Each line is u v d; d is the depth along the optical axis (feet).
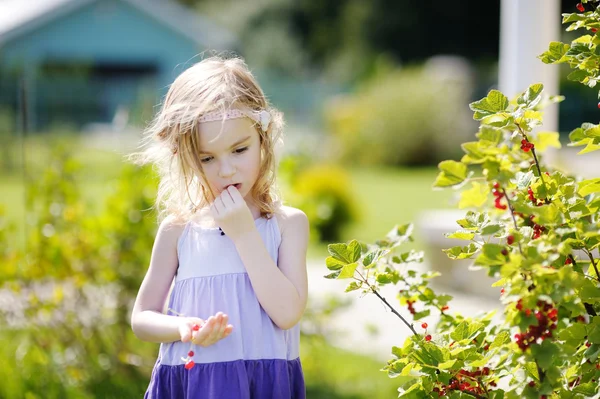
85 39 69.56
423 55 104.32
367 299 18.52
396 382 12.40
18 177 48.01
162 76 71.15
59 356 12.39
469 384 6.07
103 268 12.08
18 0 77.82
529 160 6.64
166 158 6.75
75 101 63.77
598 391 5.74
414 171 56.90
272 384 6.06
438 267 20.12
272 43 105.50
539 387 5.24
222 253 6.31
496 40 103.86
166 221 6.66
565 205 6.00
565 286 4.99
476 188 5.78
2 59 67.36
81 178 13.46
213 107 6.06
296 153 14.10
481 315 7.12
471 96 68.28
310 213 13.29
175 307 6.35
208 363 5.99
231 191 6.16
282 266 6.45
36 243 12.25
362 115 61.21
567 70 67.46
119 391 11.42
